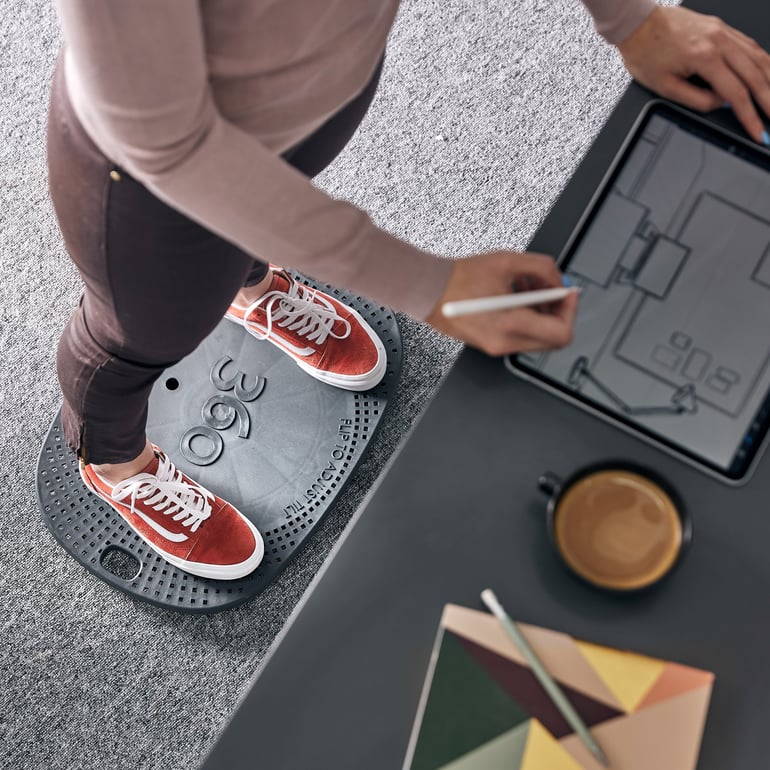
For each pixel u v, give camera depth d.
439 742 0.70
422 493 0.77
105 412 1.20
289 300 1.58
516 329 0.75
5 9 1.96
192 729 1.56
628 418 0.79
